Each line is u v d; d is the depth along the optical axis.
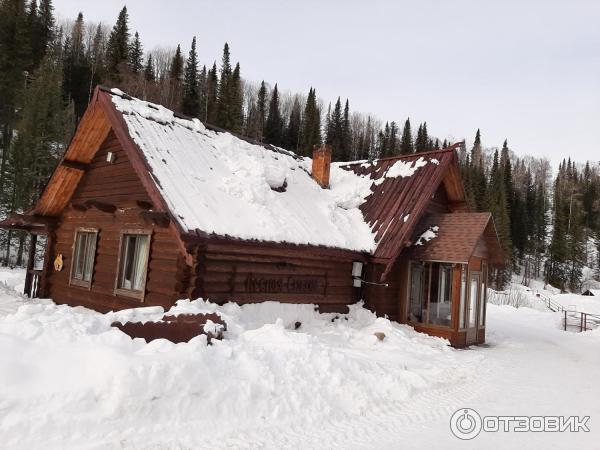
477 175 75.00
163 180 10.67
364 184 17.88
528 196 86.25
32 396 4.90
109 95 12.36
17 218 15.42
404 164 17.84
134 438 4.88
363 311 14.57
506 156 109.06
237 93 67.31
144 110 12.84
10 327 6.17
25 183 33.69
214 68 74.94
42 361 5.40
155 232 11.56
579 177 124.62
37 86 42.38
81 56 69.88
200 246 10.32
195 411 5.57
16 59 46.97
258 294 11.95
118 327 7.29
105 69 64.94
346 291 14.68
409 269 15.45
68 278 14.44
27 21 57.66
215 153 13.49
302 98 106.44
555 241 66.50
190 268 10.54
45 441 4.50
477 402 8.15
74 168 13.98
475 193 70.50
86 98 58.44
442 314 14.73
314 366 7.58
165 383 5.55
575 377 10.91
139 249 12.07
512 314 29.83
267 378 6.65
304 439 5.64
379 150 95.56
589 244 78.62
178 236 9.66
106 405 5.07
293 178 16.03
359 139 97.81
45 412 4.75
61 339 6.05
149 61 77.56
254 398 6.21
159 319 7.95
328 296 13.98
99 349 5.73
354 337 12.45
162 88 66.94
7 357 5.26
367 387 7.74
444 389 8.81
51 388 5.09
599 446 6.20
